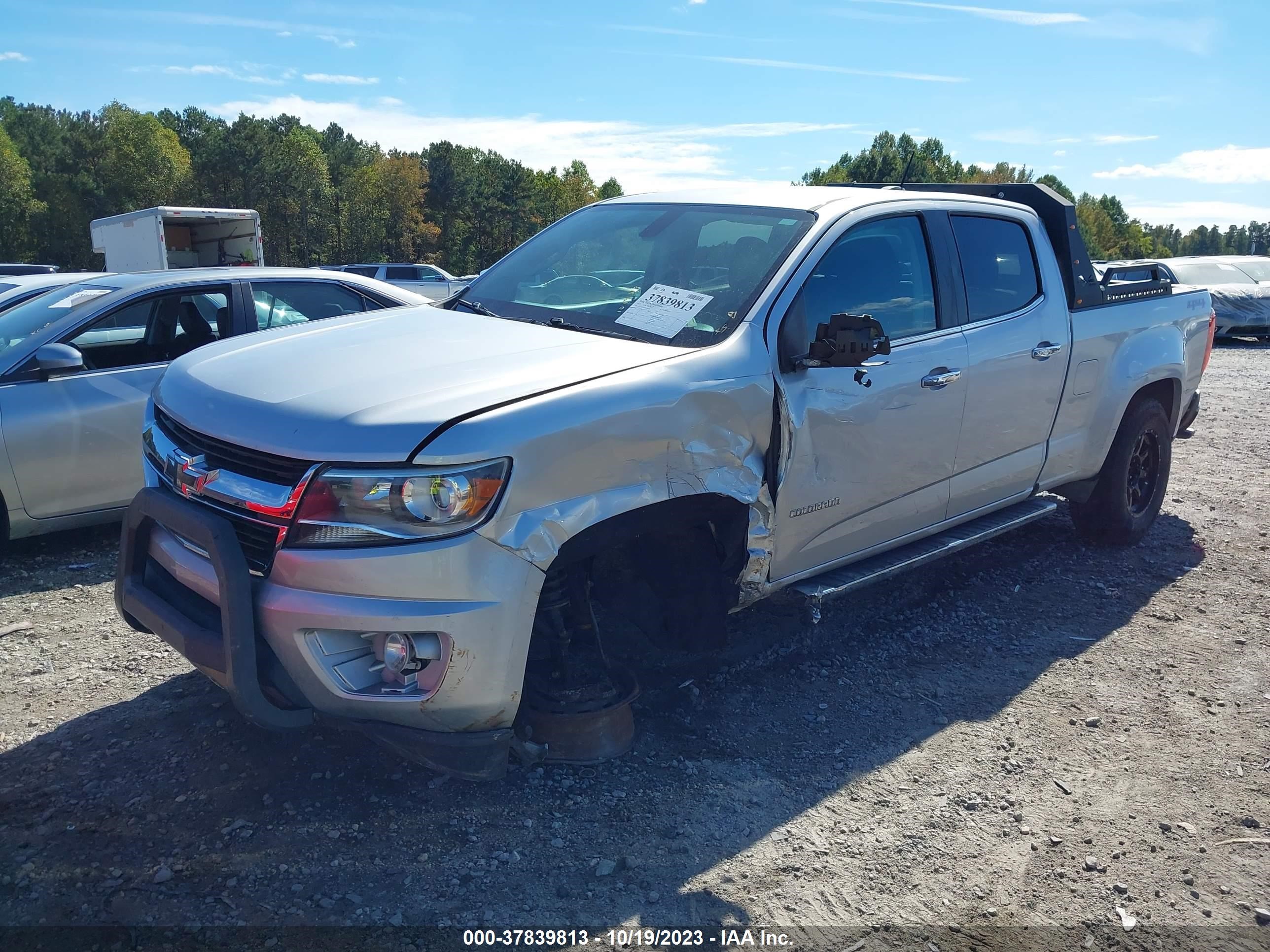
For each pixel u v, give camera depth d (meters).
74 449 5.34
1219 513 6.68
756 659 4.30
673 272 3.83
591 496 2.92
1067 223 5.03
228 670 2.74
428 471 2.65
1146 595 5.19
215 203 86.38
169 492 3.14
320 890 2.73
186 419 3.10
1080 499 5.58
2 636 4.36
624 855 2.94
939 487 4.31
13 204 78.31
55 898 2.65
